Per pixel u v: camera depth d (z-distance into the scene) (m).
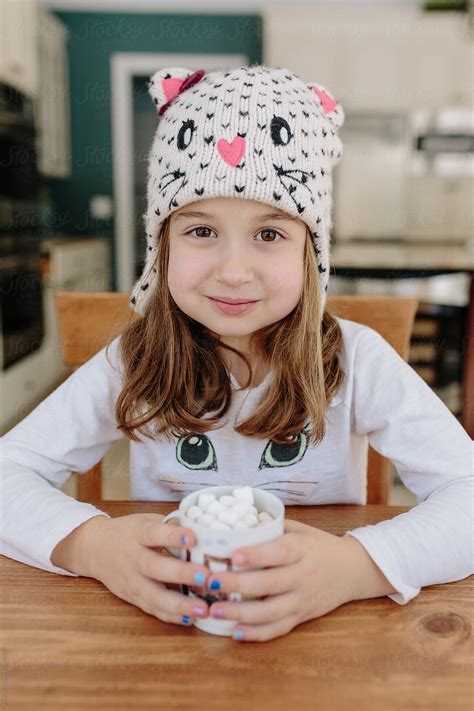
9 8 3.76
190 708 0.46
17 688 0.48
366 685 0.48
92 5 5.09
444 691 0.48
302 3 5.00
